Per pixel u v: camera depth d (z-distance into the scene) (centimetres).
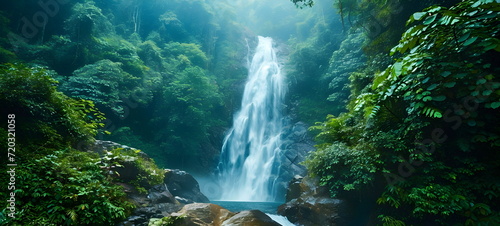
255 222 544
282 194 2145
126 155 655
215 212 603
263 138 2759
